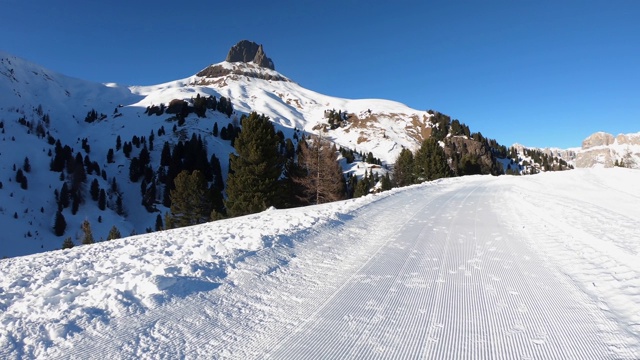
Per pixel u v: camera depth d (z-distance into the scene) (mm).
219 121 163375
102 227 86000
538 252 7461
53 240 79125
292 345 3832
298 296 5219
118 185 105312
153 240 9789
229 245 7816
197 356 3627
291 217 11594
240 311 4711
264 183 26312
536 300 4918
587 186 25141
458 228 10234
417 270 6395
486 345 3764
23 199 90125
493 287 5465
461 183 32969
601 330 3994
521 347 3703
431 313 4590
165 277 5480
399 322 4348
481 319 4387
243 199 25984
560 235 8898
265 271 6277
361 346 3797
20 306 4754
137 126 162500
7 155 110625
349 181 69438
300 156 32469
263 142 26594
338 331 4145
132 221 92750
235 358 3588
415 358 3539
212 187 42656
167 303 4852
